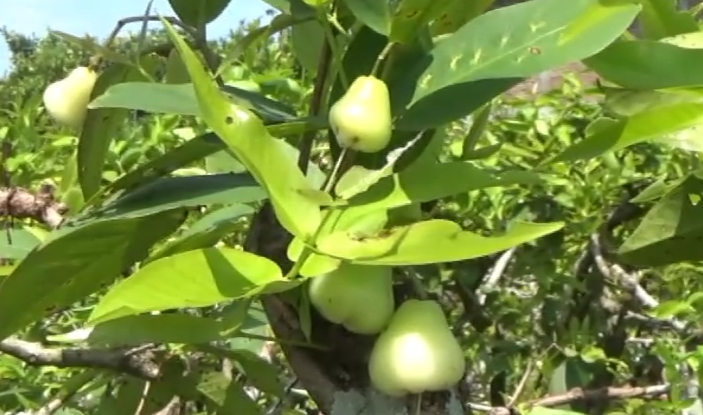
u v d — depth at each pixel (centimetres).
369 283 56
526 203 124
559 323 123
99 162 76
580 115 131
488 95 56
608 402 114
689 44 67
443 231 46
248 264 48
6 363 117
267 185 48
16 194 69
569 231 123
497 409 86
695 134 68
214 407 91
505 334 128
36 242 78
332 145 61
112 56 69
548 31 57
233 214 68
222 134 46
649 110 54
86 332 69
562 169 125
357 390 61
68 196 80
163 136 116
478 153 70
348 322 57
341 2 63
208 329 60
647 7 71
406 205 55
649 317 120
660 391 94
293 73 137
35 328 96
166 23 45
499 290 125
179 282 47
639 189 126
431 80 58
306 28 78
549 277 120
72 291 62
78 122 73
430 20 57
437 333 57
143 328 60
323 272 50
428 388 57
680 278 136
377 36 61
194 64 45
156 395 90
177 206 57
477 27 59
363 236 49
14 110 156
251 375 88
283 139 69
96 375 94
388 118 53
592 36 56
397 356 56
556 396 92
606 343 126
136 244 62
